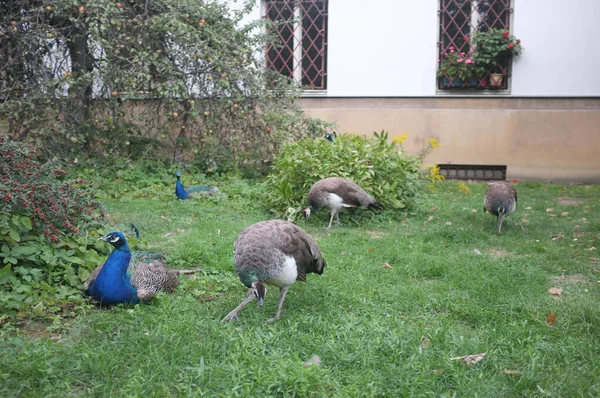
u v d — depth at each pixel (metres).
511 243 7.39
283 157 9.88
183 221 8.14
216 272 5.85
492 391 3.54
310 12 13.14
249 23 11.77
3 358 3.62
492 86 12.78
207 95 10.88
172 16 10.29
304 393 3.41
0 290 4.70
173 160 11.56
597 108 12.52
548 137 12.71
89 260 5.31
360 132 13.18
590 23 12.30
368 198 8.34
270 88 11.74
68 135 10.30
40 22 10.73
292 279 4.64
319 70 13.27
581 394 3.47
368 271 6.02
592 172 12.62
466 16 12.72
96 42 10.04
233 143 11.08
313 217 8.64
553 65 12.52
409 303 5.11
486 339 4.26
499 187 8.18
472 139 12.95
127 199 9.47
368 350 3.97
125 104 11.34
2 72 10.59
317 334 4.30
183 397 3.40
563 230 8.17
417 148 13.11
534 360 3.88
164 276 5.11
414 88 12.95
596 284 5.81
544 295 5.37
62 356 3.74
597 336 4.41
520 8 12.46
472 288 5.48
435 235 7.71
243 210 9.05
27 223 4.98
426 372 3.70
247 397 3.36
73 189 5.63
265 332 4.33
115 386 3.50
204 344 4.00
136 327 4.27
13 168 5.23
